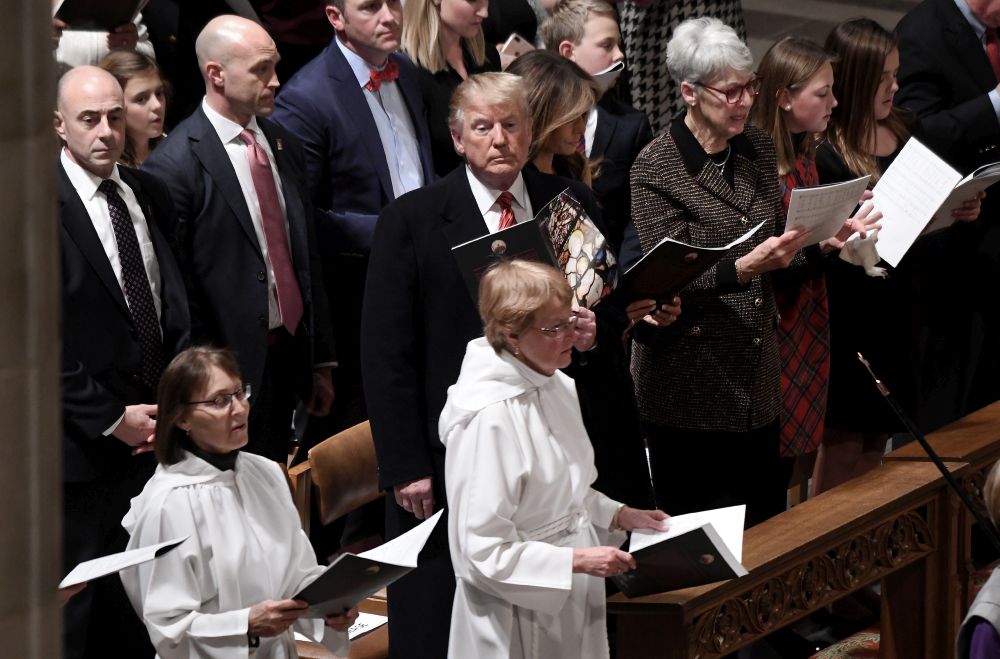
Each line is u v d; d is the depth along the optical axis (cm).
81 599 1094
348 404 1461
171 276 1202
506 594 852
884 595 1258
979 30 1727
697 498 1252
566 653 909
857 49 1381
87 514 1116
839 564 1120
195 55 1603
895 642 1260
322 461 1187
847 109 1399
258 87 1286
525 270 868
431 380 1011
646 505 1070
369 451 1236
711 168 1219
